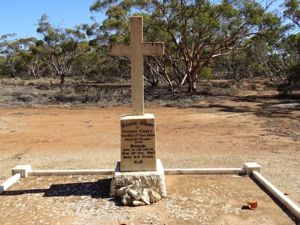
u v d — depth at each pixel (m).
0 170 9.57
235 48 33.06
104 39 44.66
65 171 8.37
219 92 34.38
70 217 6.07
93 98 28.53
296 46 34.94
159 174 6.93
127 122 7.11
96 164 10.03
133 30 7.29
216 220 5.90
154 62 39.47
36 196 7.00
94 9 36.84
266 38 32.31
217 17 29.75
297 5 33.56
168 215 6.10
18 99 28.03
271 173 8.98
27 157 11.09
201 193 7.08
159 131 15.57
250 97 31.52
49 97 29.39
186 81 39.66
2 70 78.62
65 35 57.62
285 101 28.41
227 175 8.22
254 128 16.12
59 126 17.31
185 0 29.66
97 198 6.88
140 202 6.52
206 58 32.84
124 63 43.47
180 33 31.61
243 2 29.72
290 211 6.21
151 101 27.67
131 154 7.15
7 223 5.86
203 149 11.91
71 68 70.19
